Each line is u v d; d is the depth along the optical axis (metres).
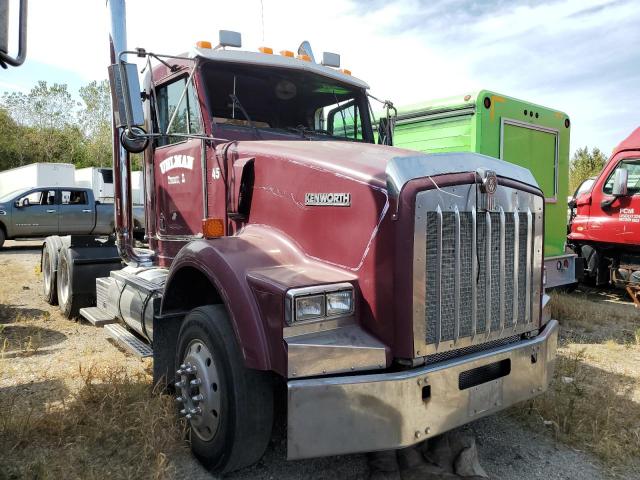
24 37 2.27
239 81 4.24
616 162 8.92
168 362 3.66
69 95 51.56
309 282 2.66
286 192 3.25
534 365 3.18
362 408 2.52
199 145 4.08
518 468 3.25
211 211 4.00
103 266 6.45
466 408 2.79
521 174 3.25
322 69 4.59
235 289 2.79
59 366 4.80
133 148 3.73
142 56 3.90
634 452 3.45
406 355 2.63
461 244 2.84
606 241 8.92
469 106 6.95
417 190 2.64
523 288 3.23
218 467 2.96
